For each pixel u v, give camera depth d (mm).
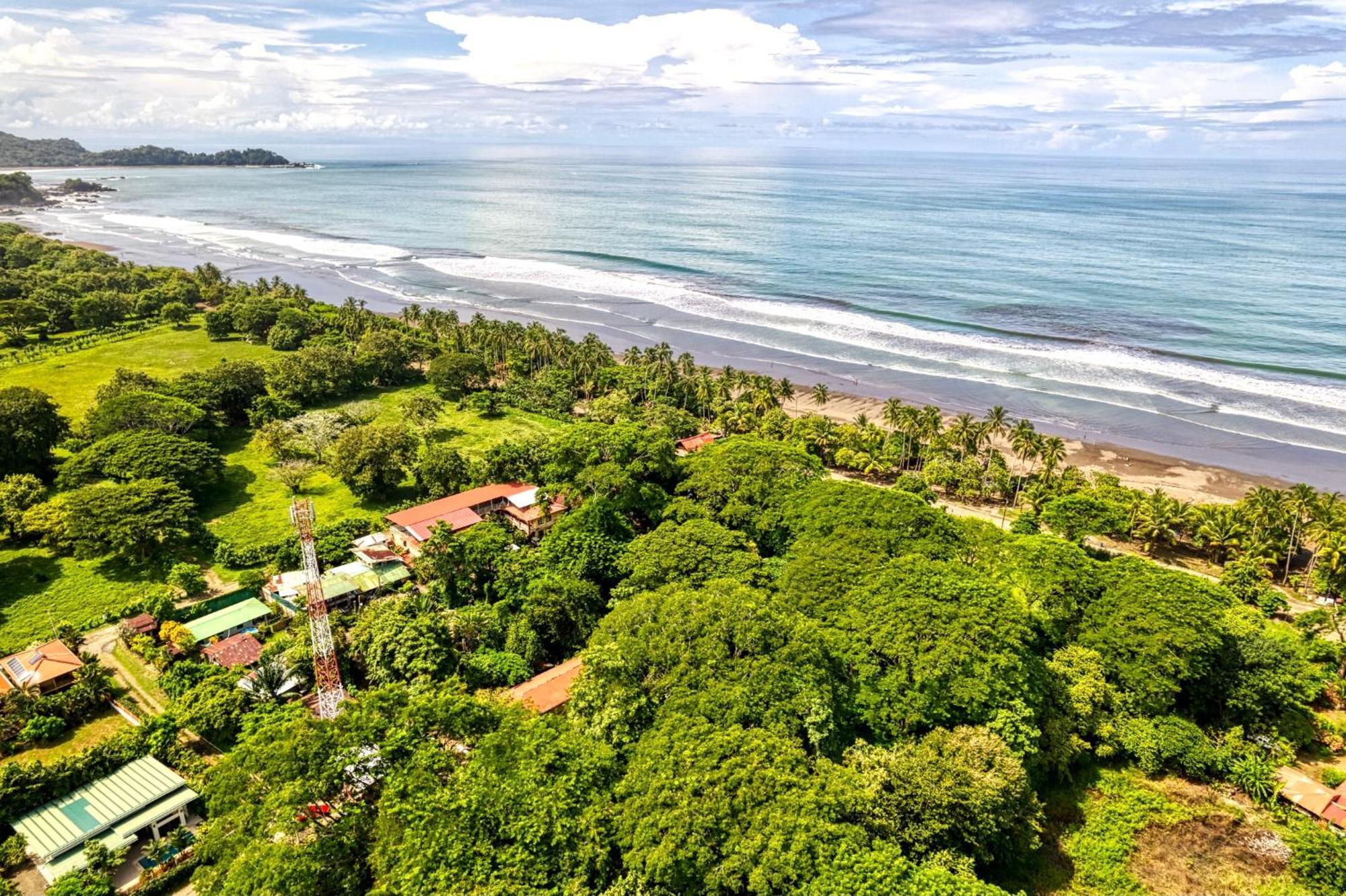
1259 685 58250
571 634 65438
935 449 103062
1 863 43781
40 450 91688
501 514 86375
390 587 73750
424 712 46406
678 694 48938
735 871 38156
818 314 187125
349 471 90438
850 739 51062
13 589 72312
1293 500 82188
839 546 66312
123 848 44969
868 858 38625
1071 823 51156
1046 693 55406
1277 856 48906
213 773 44875
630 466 82562
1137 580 63844
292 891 37188
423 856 37656
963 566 63531
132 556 76938
